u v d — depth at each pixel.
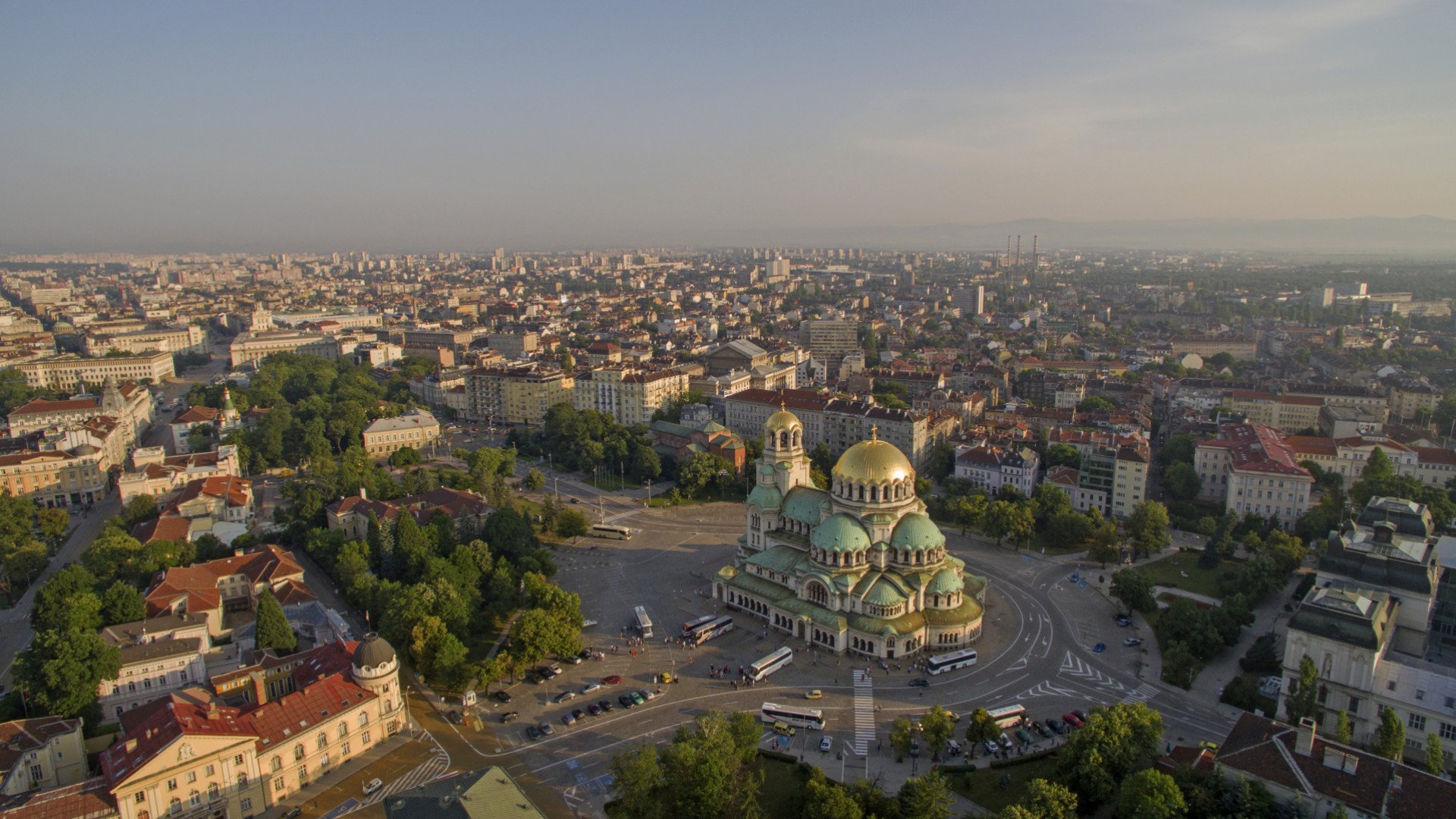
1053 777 174.00
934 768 183.88
